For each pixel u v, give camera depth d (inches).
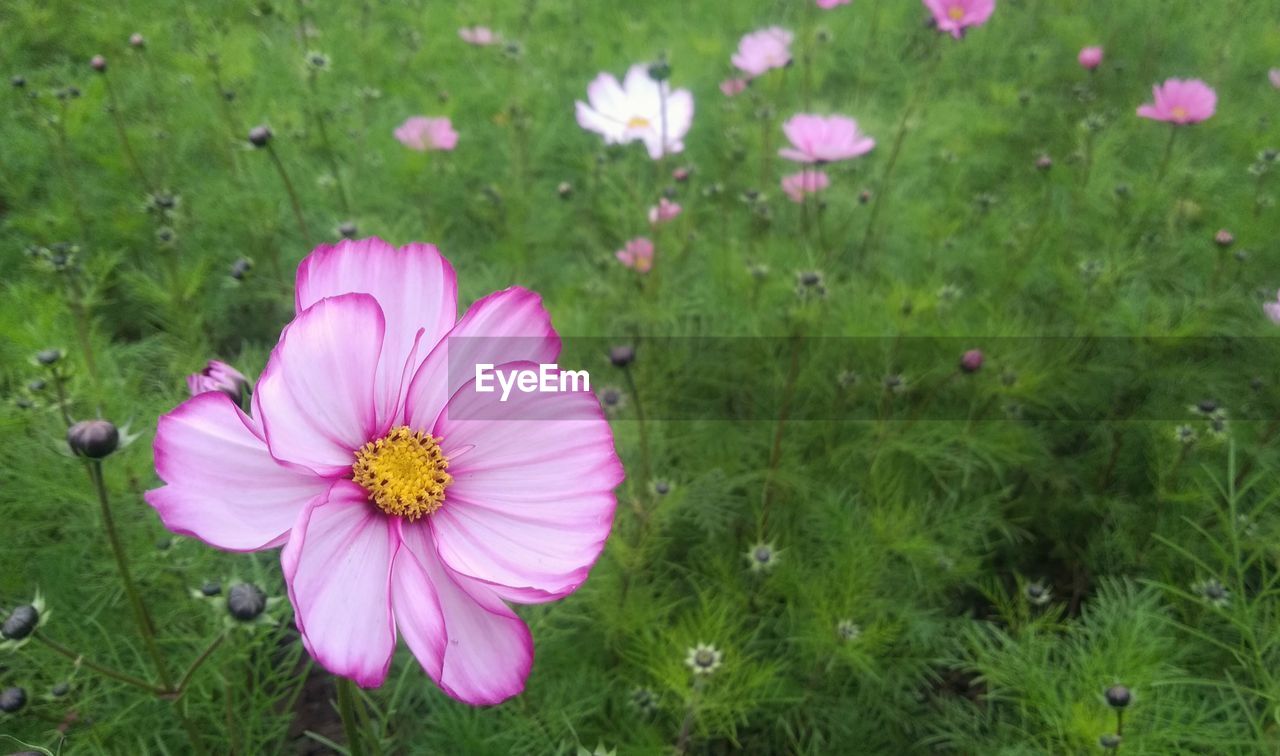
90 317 18.2
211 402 5.8
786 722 12.1
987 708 13.5
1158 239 20.4
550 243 22.2
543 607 12.6
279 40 28.0
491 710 12.1
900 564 14.2
